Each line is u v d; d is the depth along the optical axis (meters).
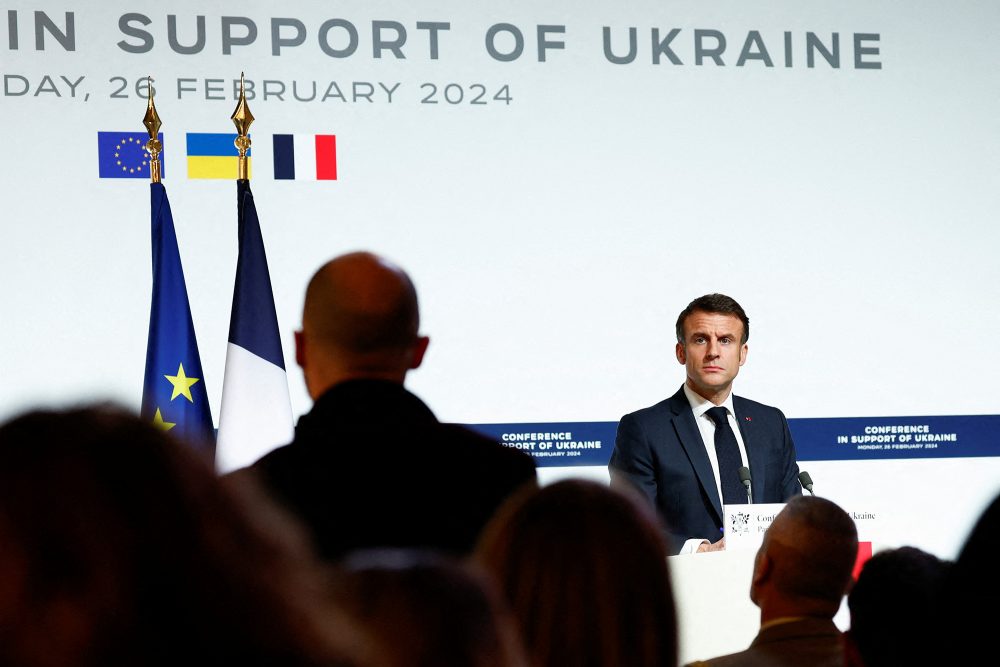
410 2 11.96
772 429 12.18
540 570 2.13
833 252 12.66
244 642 1.16
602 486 2.26
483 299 11.98
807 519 3.91
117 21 11.35
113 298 11.20
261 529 1.24
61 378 11.05
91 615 1.11
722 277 12.44
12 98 11.12
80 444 1.17
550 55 12.23
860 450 12.51
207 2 11.52
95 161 11.24
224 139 11.51
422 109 11.95
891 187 12.82
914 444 12.62
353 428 3.75
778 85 12.66
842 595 3.94
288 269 11.59
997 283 12.93
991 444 12.76
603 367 12.12
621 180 12.30
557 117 12.22
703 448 11.93
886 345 12.66
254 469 3.68
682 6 12.52
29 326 11.03
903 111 12.89
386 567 1.60
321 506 3.60
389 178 11.86
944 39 13.02
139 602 1.13
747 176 12.55
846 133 12.77
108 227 11.23
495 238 12.04
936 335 12.77
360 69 11.83
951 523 12.59
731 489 11.91
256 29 11.62
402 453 3.72
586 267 12.19
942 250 12.86
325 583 1.56
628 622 2.11
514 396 11.96
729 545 9.78
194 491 1.20
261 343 8.36
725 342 11.91
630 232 12.30
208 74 11.51
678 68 12.48
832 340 12.58
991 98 13.09
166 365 8.73
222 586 1.16
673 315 12.30
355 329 3.96
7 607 1.11
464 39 12.06
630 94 12.38
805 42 12.73
